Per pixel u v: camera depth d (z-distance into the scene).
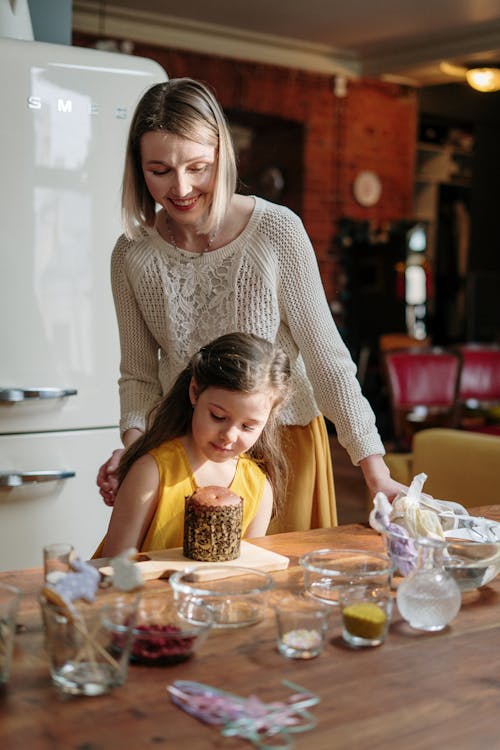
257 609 1.26
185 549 1.50
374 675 1.11
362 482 5.73
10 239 2.67
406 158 8.99
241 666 1.12
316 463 2.03
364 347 8.45
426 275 8.85
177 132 1.70
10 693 1.02
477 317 9.37
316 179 8.48
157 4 6.93
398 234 8.67
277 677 1.09
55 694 1.02
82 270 2.77
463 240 10.08
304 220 8.45
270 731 0.95
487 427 5.00
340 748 0.92
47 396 2.68
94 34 7.08
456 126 9.80
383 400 7.91
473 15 7.12
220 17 7.27
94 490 2.81
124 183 1.89
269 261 1.90
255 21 7.36
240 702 0.98
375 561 1.36
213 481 1.71
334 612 1.33
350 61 8.48
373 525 1.57
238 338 1.58
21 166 2.66
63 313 2.75
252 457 1.81
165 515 1.66
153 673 1.09
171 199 1.79
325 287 8.55
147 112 1.75
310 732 0.96
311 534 1.72
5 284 2.67
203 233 1.87
